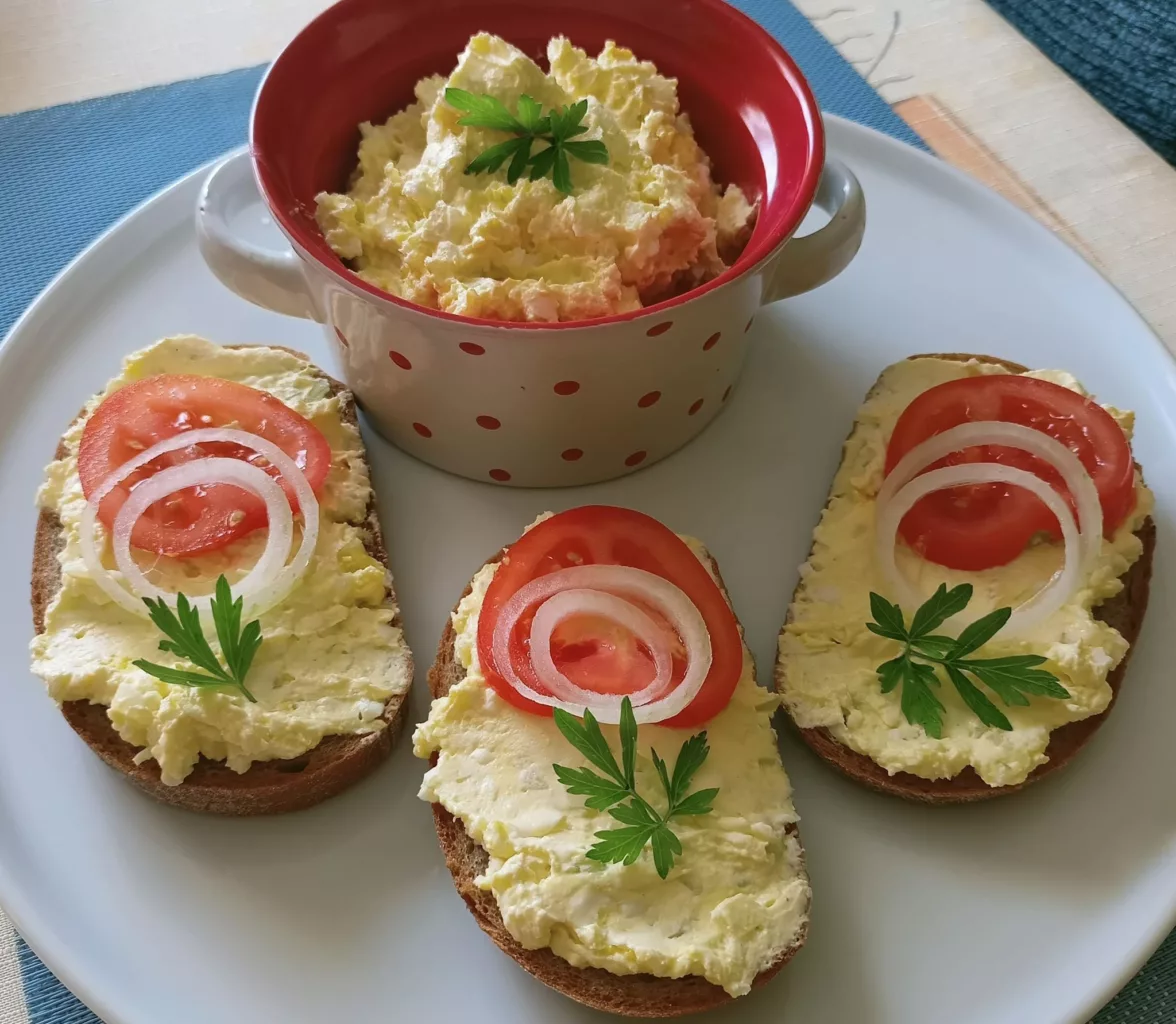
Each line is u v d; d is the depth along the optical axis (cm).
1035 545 25
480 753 22
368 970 22
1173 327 33
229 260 25
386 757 24
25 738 24
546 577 23
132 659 23
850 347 31
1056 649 23
